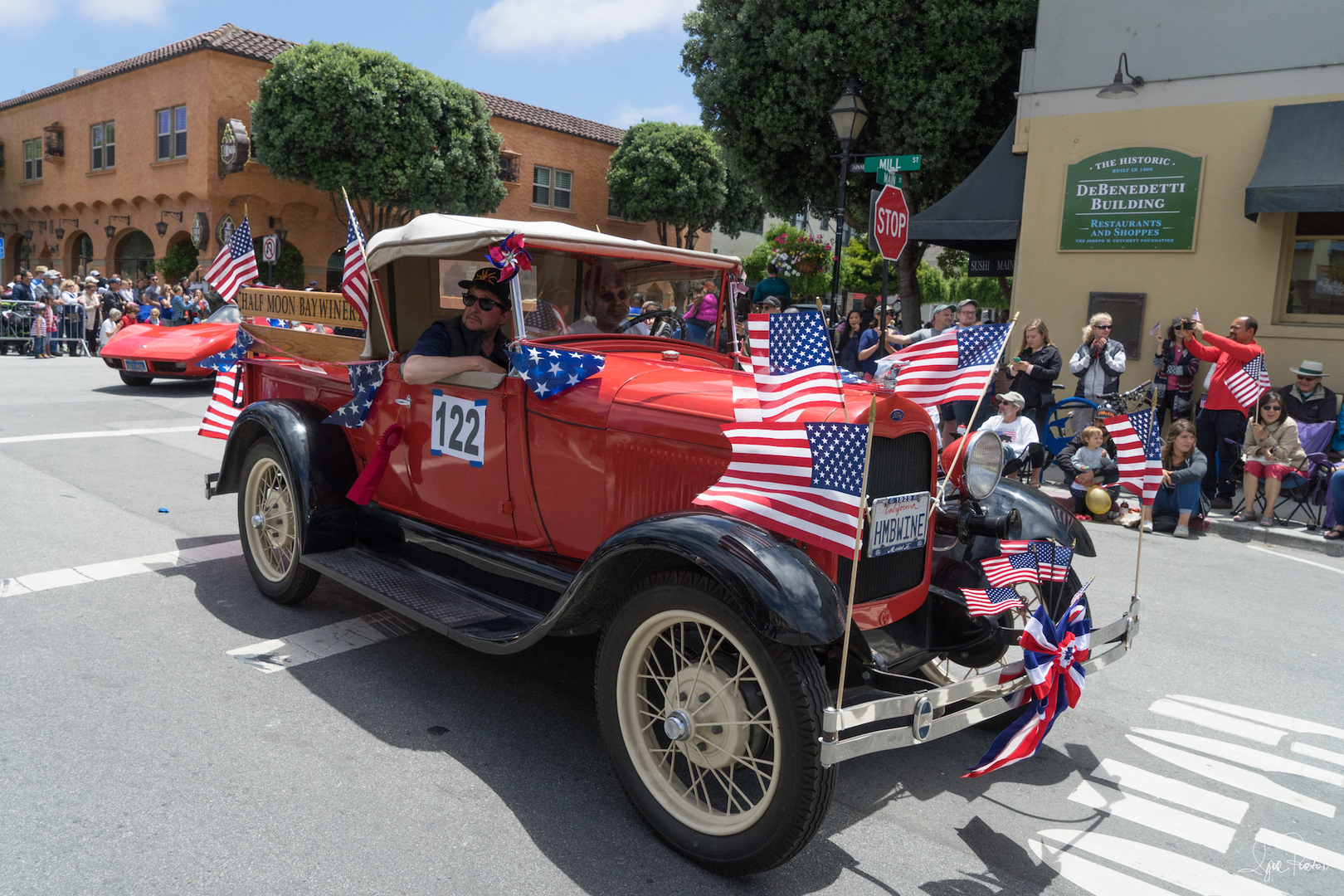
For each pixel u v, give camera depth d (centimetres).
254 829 249
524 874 236
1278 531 688
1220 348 751
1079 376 841
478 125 2186
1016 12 1135
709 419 279
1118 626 296
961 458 319
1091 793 300
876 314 1112
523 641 279
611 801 276
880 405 270
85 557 490
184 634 390
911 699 229
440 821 259
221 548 519
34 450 760
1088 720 358
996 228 952
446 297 407
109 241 2462
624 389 305
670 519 247
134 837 242
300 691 340
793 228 1548
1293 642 455
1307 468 711
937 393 299
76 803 257
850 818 279
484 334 370
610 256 379
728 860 236
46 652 362
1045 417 832
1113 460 740
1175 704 376
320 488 395
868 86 1254
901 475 285
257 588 449
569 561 329
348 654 378
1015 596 279
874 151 1330
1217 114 836
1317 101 795
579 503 315
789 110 1298
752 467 248
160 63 2166
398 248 361
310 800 266
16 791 262
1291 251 825
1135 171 877
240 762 286
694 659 277
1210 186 845
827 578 234
